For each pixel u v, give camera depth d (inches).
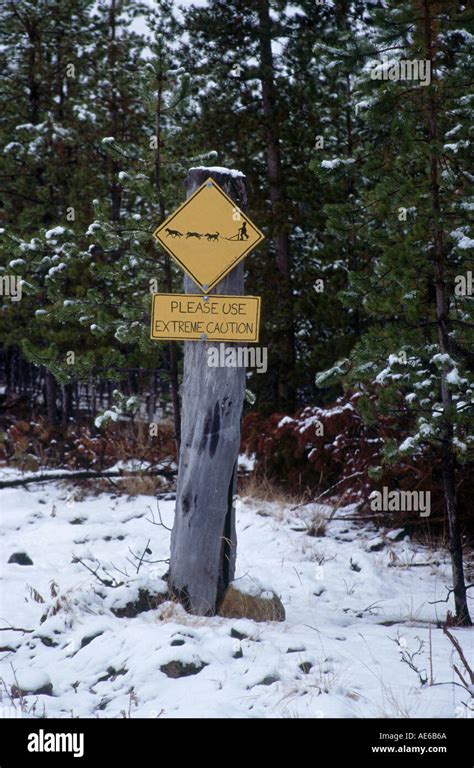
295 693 171.0
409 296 243.0
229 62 561.6
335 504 390.9
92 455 446.3
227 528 240.5
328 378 271.0
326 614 254.8
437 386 250.7
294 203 547.5
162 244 235.9
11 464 458.0
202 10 560.1
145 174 333.7
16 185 603.8
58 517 375.2
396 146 254.8
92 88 672.4
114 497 416.5
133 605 233.8
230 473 239.1
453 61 248.7
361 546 343.6
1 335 583.5
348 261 491.8
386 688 178.4
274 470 433.4
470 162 246.4
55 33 628.1
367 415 256.2
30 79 630.5
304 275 529.7
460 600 248.4
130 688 180.5
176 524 243.1
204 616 233.5
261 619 231.9
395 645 214.8
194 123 557.3
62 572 290.7
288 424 415.2
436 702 169.3
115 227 323.9
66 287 478.0
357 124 546.6
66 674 194.4
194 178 239.0
